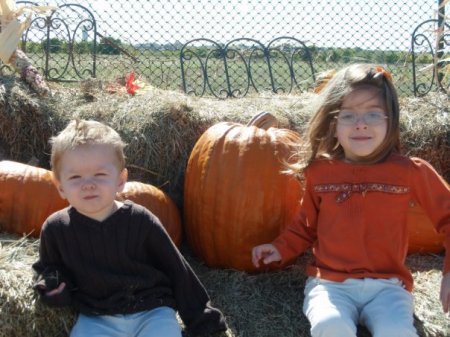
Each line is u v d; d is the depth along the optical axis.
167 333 1.42
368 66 1.59
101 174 1.43
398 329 1.40
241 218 1.75
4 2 2.26
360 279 1.51
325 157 1.61
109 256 1.46
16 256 1.60
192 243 1.90
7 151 2.14
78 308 1.48
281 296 1.72
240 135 1.81
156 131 2.10
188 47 3.23
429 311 1.60
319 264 1.58
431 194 1.55
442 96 2.45
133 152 2.09
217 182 1.78
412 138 2.19
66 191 1.44
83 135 1.44
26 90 2.19
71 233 1.46
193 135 2.13
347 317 1.43
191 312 1.53
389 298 1.47
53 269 1.47
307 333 1.59
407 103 2.37
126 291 1.47
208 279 1.80
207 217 1.79
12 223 1.79
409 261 1.92
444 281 1.49
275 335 1.58
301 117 2.19
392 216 1.54
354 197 1.55
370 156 1.55
